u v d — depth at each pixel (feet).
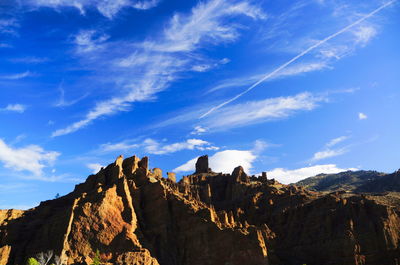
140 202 402.93
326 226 387.75
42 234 360.07
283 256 383.04
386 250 351.25
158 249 363.15
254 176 614.34
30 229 380.17
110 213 366.22
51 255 323.16
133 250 342.85
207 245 361.30
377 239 360.28
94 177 437.17
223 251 353.10
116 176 419.74
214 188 580.30
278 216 428.15
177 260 362.94
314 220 400.47
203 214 381.19
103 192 378.94
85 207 362.94
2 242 365.40
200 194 525.34
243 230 361.71
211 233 366.02
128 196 394.11
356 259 347.77
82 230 350.43
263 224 413.59
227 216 404.77
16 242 368.48
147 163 457.27
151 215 393.91
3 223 392.47
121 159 449.48
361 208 389.19
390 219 373.20
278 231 415.64
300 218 416.67
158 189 406.41
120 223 363.56
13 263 344.90
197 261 358.23
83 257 333.42
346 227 374.02
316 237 385.50
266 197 481.05
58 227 358.23
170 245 371.56
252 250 344.69
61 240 341.41
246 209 466.29
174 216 392.47
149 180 428.15
